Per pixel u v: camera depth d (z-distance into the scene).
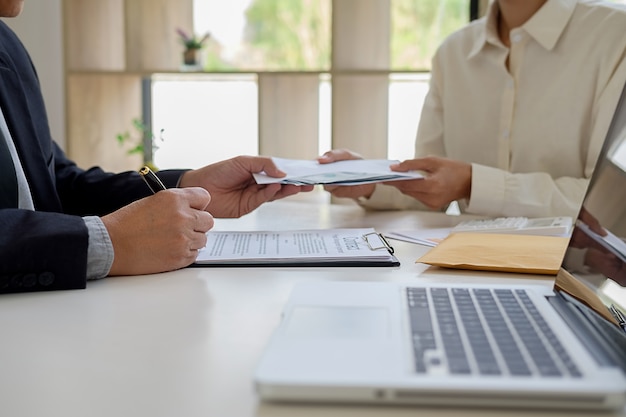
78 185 1.54
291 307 0.64
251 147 3.24
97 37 3.24
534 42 1.82
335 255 1.02
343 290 0.71
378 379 0.46
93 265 0.90
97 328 0.70
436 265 0.98
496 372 0.47
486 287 0.74
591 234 0.75
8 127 1.36
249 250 1.08
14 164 1.25
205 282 0.90
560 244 1.09
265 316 0.74
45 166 1.40
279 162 1.53
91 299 0.82
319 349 0.52
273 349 0.52
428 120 2.07
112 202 1.50
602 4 1.79
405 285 0.74
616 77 1.70
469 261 0.98
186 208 0.99
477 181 1.51
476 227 1.31
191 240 0.99
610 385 0.44
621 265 0.70
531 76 1.84
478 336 0.55
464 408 0.48
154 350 0.63
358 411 0.48
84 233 0.88
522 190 1.52
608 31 1.74
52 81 3.47
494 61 1.88
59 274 0.86
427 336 0.55
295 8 3.21
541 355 0.50
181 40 3.11
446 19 2.94
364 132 2.89
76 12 3.18
